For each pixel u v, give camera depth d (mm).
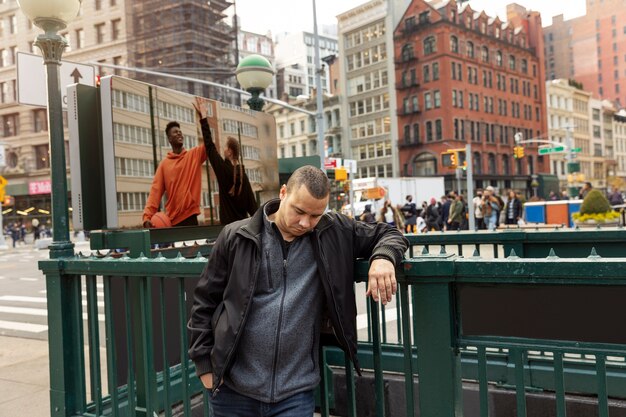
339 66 68562
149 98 3924
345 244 1962
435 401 1924
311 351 1966
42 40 3129
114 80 3572
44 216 52625
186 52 46562
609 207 16156
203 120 4578
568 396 3725
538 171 71688
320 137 21094
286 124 77812
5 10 53594
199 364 2002
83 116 3537
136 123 3783
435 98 58719
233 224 2037
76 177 3504
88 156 3561
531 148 70375
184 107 4340
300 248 1942
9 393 4754
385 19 62594
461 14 60469
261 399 1892
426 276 1905
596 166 93125
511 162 66312
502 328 1980
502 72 66000
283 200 1876
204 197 4535
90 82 6180
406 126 61438
